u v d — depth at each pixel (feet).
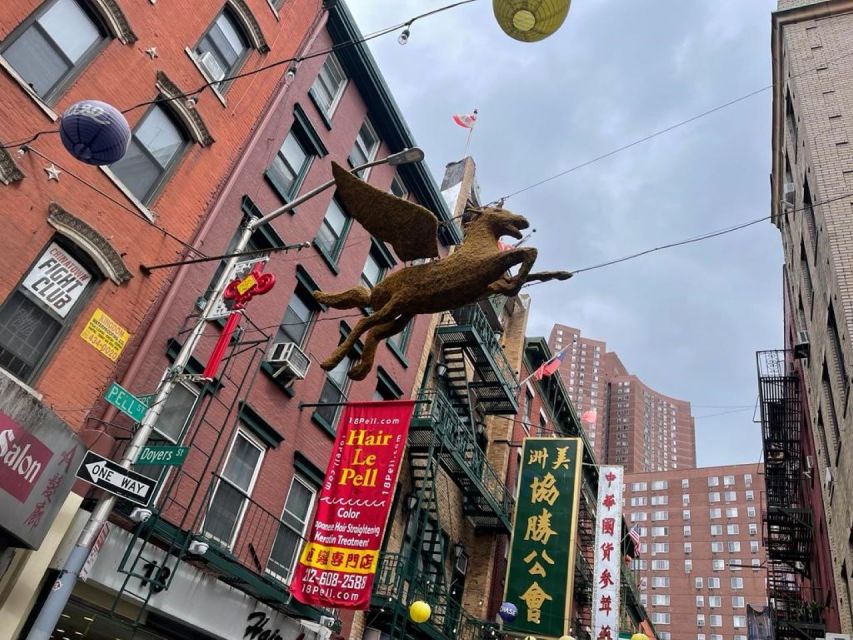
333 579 38.73
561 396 102.42
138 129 37.52
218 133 42.57
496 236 16.56
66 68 33.81
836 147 56.95
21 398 25.98
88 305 33.40
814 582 77.51
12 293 30.35
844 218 51.34
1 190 29.81
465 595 69.72
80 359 32.58
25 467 26.08
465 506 71.46
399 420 43.86
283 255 49.60
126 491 24.54
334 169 16.79
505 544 75.31
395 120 65.00
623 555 108.47
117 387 25.62
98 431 32.22
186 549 34.58
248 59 46.68
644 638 63.31
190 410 39.27
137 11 37.42
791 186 77.05
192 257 39.42
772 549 83.05
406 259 16.70
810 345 68.44
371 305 17.16
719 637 300.40
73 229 32.60
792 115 73.15
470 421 72.54
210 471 39.83
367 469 42.45
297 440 47.96
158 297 37.22
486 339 73.00
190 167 40.34
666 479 358.84
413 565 58.03
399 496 59.88
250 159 46.44
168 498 36.27
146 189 37.88
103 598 33.71
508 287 15.60
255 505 42.22
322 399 52.31
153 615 35.94
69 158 32.94
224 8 44.86
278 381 46.52
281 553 44.80
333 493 42.19
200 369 40.09
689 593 318.45
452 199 81.61
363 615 52.13
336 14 57.21
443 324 74.38
